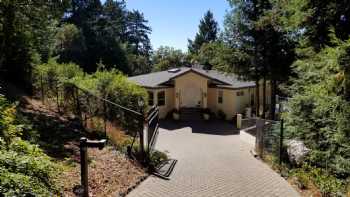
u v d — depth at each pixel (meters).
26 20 16.12
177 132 23.56
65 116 13.38
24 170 4.30
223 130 24.80
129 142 11.74
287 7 11.98
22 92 16.59
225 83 29.81
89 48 51.59
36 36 17.66
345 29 10.16
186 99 30.95
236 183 9.18
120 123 15.05
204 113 29.98
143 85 29.56
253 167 11.47
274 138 12.38
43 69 17.02
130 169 9.29
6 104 6.25
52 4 16.44
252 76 24.44
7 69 17.53
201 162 12.37
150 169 10.05
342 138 8.06
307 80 10.90
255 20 22.73
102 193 7.19
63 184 6.32
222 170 10.86
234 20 23.64
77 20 54.69
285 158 11.40
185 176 9.82
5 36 15.46
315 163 10.02
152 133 14.17
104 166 8.74
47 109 14.09
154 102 29.03
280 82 24.61
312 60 10.37
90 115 13.88
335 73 8.38
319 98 8.62
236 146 17.66
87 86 15.16
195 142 19.28
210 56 28.22
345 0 9.72
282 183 9.27
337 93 8.16
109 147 10.55
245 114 29.89
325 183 8.26
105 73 16.72
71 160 8.20
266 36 21.92
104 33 56.25
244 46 23.64
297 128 11.23
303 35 11.38
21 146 4.99
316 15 10.51
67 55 44.41
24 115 11.60
